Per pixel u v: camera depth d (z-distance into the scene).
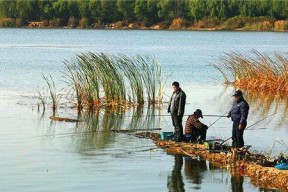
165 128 36.28
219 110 42.69
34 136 32.91
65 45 122.81
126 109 43.06
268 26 194.25
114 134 33.97
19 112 40.81
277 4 194.50
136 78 44.94
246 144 31.34
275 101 47.59
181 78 63.41
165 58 90.56
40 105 43.94
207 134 33.91
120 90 44.34
